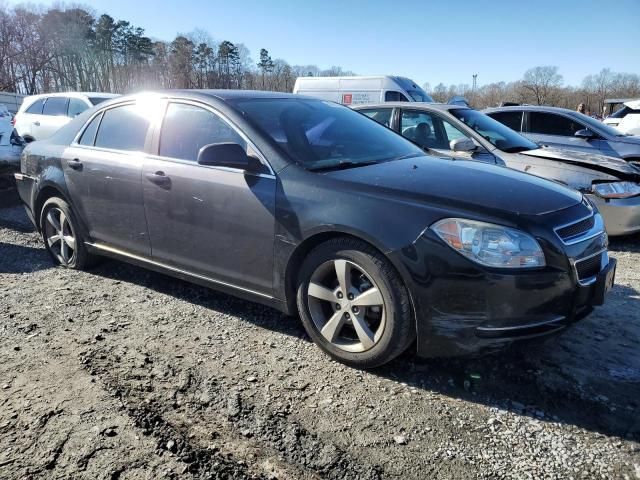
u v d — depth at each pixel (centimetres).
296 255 307
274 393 271
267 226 312
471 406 262
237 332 341
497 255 254
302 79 1633
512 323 257
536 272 254
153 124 383
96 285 424
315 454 227
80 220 432
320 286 301
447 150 611
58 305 382
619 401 265
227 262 338
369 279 279
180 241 360
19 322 351
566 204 287
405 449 230
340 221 281
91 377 282
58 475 210
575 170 562
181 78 7381
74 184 425
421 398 268
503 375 289
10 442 229
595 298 281
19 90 6462
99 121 426
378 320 287
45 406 255
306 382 282
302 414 254
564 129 788
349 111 429
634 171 559
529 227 259
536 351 314
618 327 351
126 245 401
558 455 226
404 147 395
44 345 319
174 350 316
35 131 1192
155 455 223
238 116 340
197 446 229
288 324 354
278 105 375
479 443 234
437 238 260
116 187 391
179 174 352
